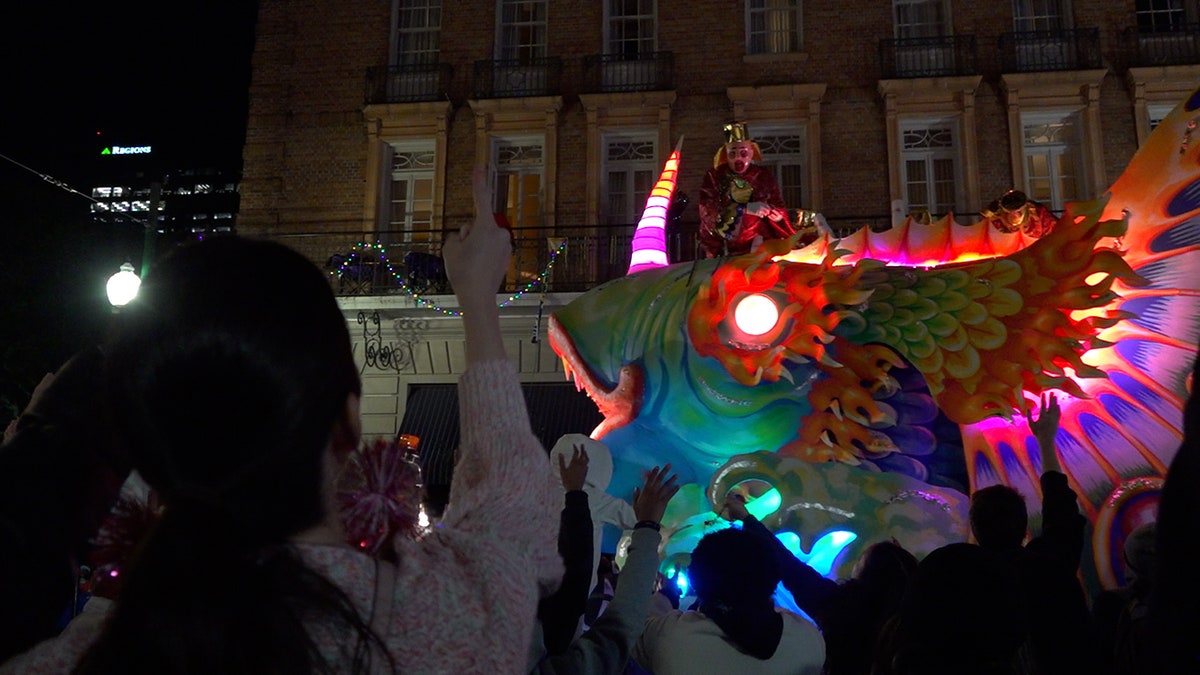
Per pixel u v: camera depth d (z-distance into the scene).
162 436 1.24
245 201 20.56
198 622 1.15
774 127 19.64
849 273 8.49
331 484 1.37
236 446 1.24
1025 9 19.55
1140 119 18.52
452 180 20.11
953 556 2.84
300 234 20.23
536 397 18.47
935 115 19.09
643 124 19.84
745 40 20.03
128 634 1.17
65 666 1.38
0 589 1.83
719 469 8.02
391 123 20.47
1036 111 18.88
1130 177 8.31
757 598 3.49
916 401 8.27
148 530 1.26
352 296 18.81
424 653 1.26
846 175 19.11
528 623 1.39
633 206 19.83
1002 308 8.20
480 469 1.55
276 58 21.08
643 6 20.66
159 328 1.26
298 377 1.28
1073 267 8.11
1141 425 7.93
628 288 9.17
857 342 8.41
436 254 19.81
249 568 1.20
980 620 2.71
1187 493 1.83
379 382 19.00
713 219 10.72
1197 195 7.73
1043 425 5.88
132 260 24.30
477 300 1.66
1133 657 2.10
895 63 19.41
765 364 8.36
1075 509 4.27
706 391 8.59
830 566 7.69
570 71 20.38
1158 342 7.93
